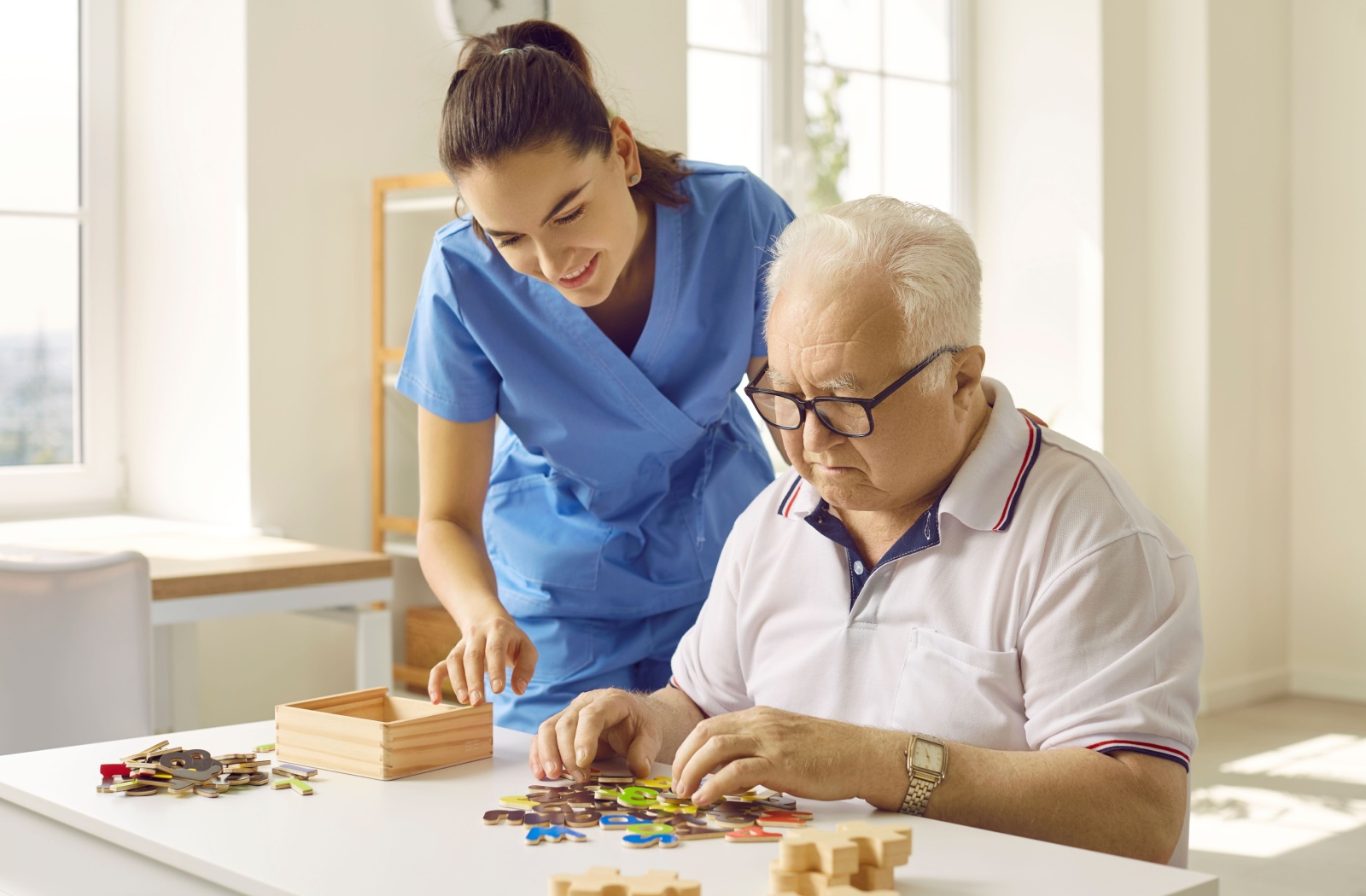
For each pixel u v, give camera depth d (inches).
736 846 36.6
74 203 122.6
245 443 113.3
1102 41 158.4
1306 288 170.2
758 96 146.6
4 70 118.1
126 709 76.2
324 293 116.9
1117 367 161.3
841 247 43.4
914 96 163.2
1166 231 163.2
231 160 112.8
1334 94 167.0
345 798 41.4
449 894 32.8
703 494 66.7
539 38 53.9
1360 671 167.9
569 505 66.6
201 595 85.9
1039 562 44.4
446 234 61.9
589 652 65.8
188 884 36.8
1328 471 169.5
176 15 117.6
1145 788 40.1
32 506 120.0
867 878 32.7
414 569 124.3
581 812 39.6
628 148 56.6
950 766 39.7
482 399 63.3
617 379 61.9
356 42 117.1
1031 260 165.8
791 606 50.6
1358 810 122.6
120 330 125.3
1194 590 44.9
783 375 44.7
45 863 41.9
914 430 43.6
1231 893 101.9
